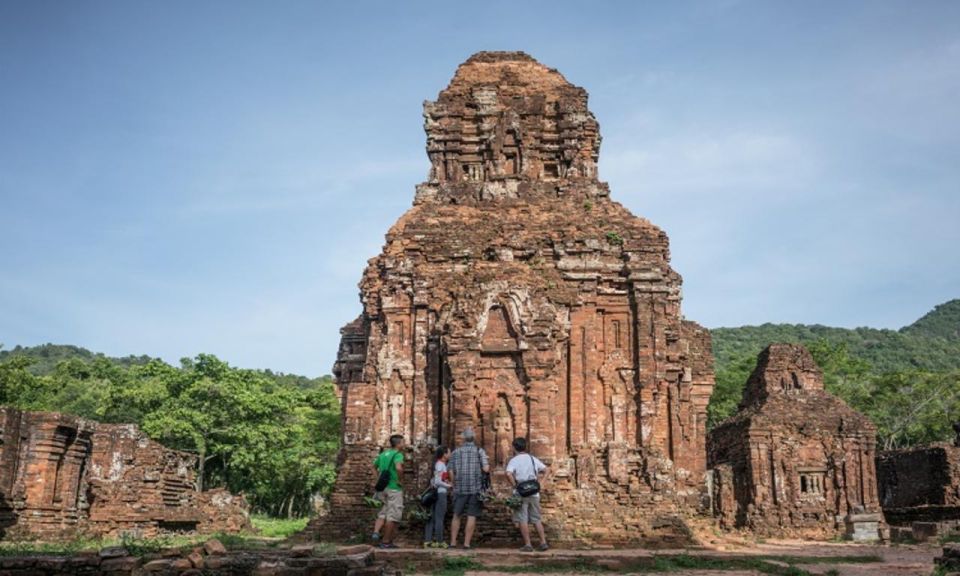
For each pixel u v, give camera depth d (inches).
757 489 1466.5
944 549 521.0
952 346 5226.4
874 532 1338.6
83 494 1087.6
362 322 1223.5
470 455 708.7
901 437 2790.4
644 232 1010.1
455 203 1087.6
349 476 920.3
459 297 935.0
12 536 934.4
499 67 1173.7
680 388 1009.5
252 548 583.8
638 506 896.3
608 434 944.9
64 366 2989.7
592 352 966.4
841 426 1518.2
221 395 2180.1
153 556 491.5
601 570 600.4
